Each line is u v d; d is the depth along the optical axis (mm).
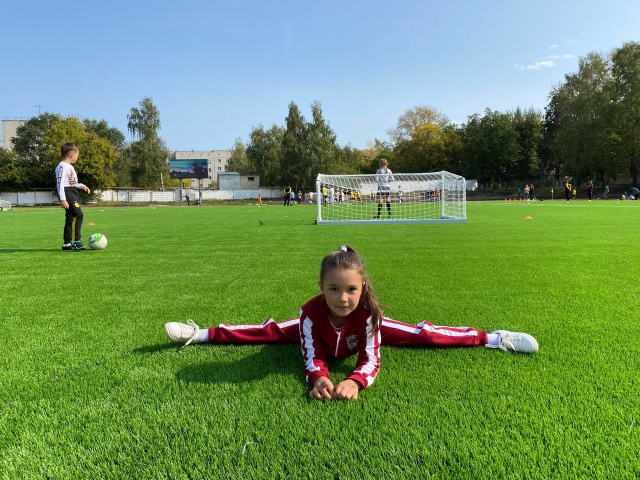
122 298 3600
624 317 2863
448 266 5020
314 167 50844
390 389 1842
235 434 1518
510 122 53562
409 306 3170
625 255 5781
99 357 2262
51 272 4906
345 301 1879
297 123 52312
